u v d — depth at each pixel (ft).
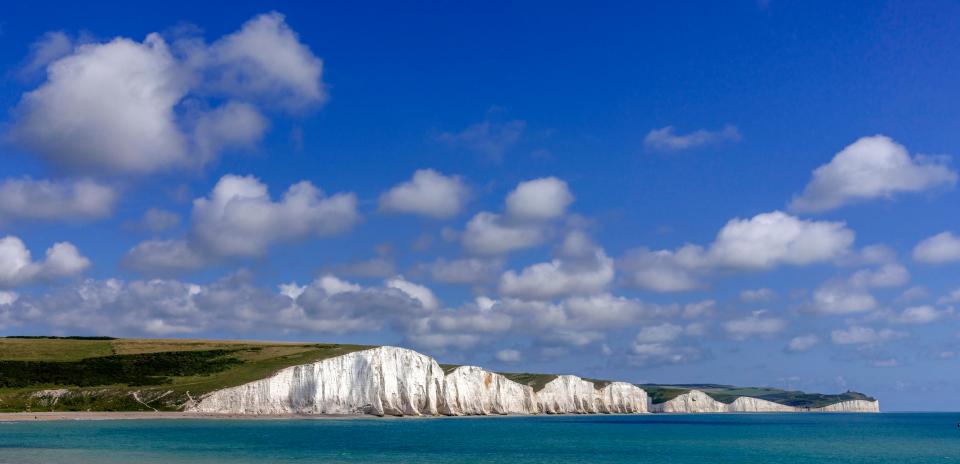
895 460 254.27
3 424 334.65
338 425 390.83
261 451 231.09
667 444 317.83
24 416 366.43
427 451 249.55
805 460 250.16
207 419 402.72
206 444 249.75
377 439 295.07
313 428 355.36
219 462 197.77
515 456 241.76
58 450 217.97
